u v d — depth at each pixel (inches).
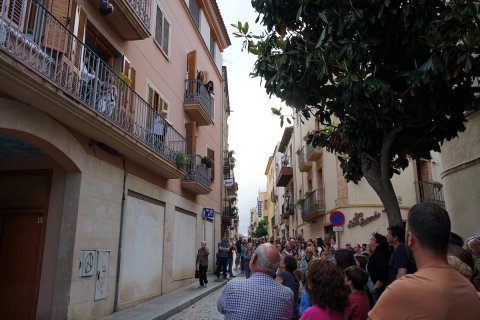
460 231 382.0
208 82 808.9
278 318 121.2
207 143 894.4
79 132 369.7
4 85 263.7
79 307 354.0
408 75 223.5
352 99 238.8
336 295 123.5
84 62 360.5
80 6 360.8
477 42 205.6
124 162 460.1
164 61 627.2
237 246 1039.0
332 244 680.4
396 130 256.8
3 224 374.6
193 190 723.4
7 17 261.7
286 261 244.7
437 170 872.9
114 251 428.1
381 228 764.0
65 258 348.5
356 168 321.7
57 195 363.9
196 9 855.1
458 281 80.4
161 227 583.5
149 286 522.9
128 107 443.5
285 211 1515.7
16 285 358.0
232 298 122.9
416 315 77.0
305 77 271.9
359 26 233.9
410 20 225.1
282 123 292.4
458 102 248.1
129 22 441.1
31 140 315.6
